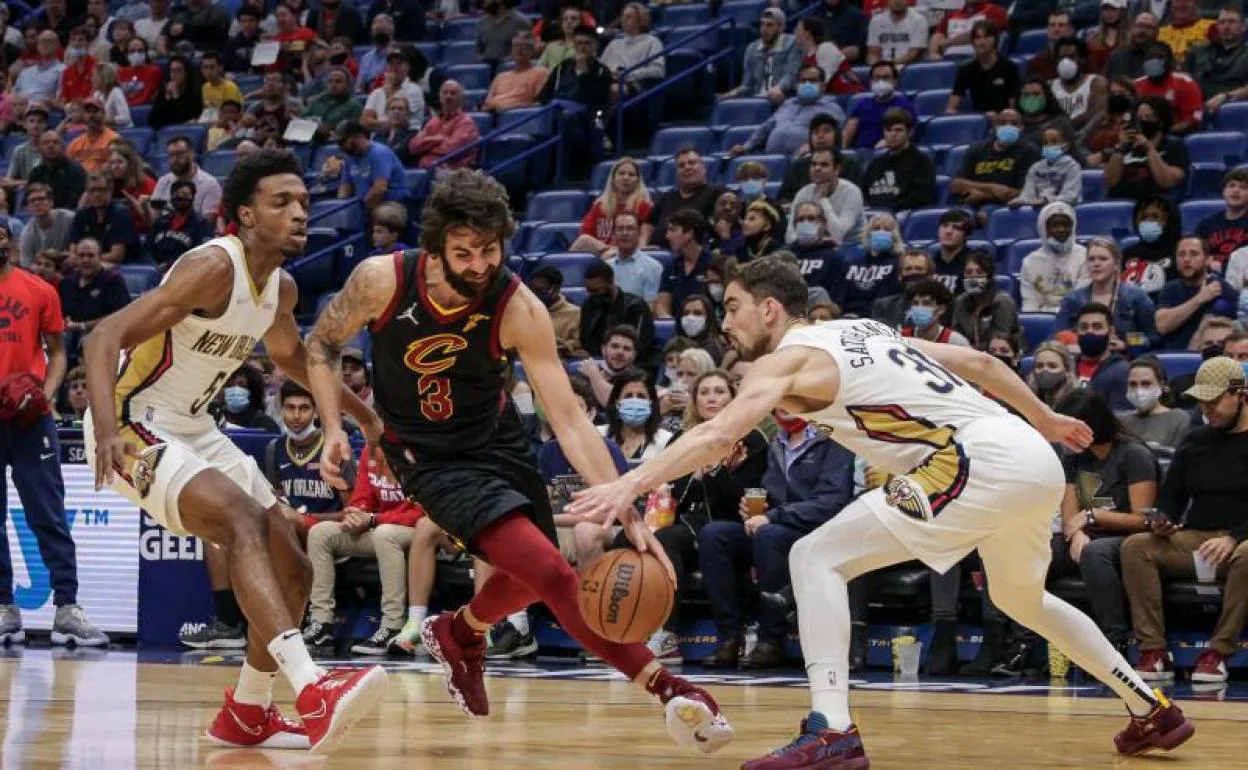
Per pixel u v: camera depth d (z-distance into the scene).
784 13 16.66
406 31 18.73
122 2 21.03
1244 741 5.58
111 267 13.95
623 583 4.23
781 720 6.13
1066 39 14.08
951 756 5.00
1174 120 13.16
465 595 10.13
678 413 10.33
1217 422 8.46
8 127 18.91
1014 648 8.73
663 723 5.89
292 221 4.83
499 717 6.10
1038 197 12.76
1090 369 10.27
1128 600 8.55
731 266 5.00
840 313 10.02
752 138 14.96
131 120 18.47
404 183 15.24
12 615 10.25
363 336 13.16
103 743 4.98
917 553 4.68
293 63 18.58
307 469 10.37
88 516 10.50
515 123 15.54
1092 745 5.37
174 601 10.16
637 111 16.23
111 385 4.55
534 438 10.60
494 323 4.63
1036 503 4.68
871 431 4.77
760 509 9.20
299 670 4.48
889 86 14.27
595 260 13.14
